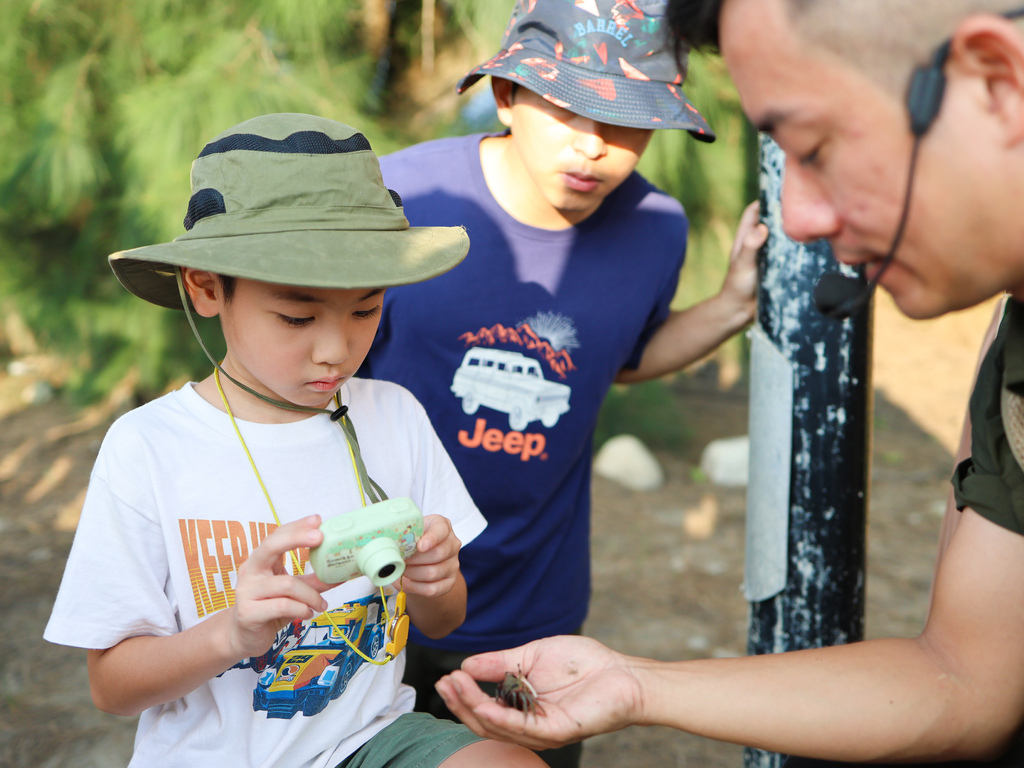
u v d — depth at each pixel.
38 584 3.63
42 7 3.98
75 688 2.93
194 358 4.63
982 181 0.79
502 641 1.85
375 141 3.76
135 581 1.15
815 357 1.58
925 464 5.80
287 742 1.21
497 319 1.77
